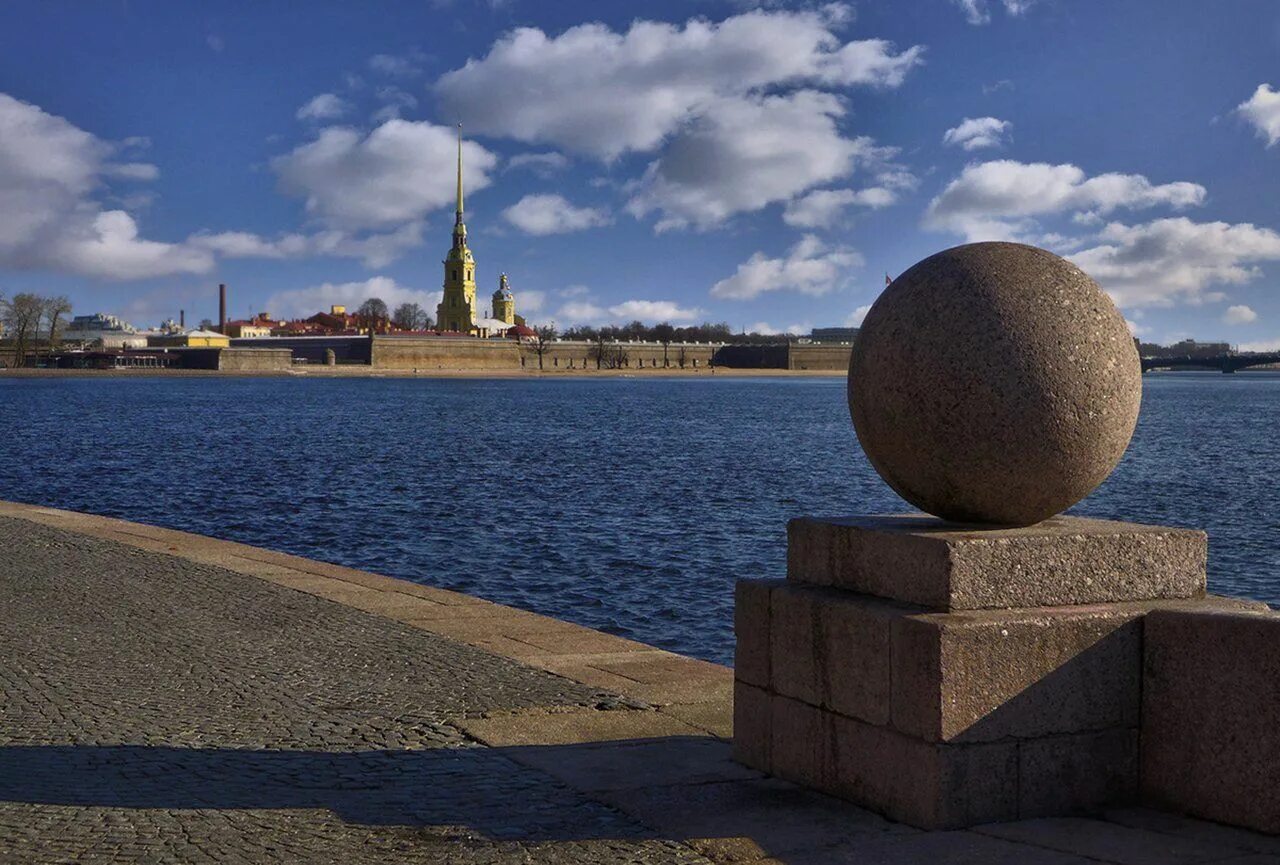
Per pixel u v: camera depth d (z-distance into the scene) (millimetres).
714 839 6617
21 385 179500
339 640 12656
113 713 9633
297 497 40062
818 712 7371
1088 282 7328
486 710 9758
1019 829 6617
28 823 6910
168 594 15531
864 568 7324
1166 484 46406
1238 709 6547
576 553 28250
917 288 7344
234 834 6781
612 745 8672
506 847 6566
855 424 7742
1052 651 6785
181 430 77438
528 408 116375
